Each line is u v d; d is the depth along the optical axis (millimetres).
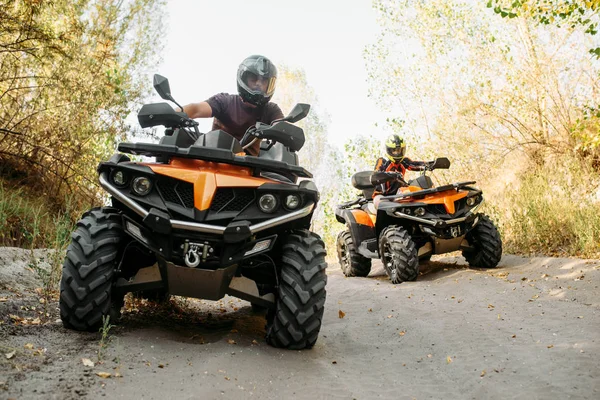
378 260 11109
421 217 7762
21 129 10094
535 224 9078
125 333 3732
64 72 9875
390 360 3844
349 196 14211
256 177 3879
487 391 3072
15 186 9453
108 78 10570
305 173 3998
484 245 7750
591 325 4301
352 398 2953
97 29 11367
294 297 3734
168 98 3947
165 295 5273
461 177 13281
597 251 7812
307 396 2914
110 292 3611
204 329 4391
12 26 9070
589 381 3080
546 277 6551
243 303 6445
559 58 11586
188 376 2957
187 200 3691
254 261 4008
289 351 3785
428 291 6414
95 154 10672
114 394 2566
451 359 3748
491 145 13203
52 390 2496
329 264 11961
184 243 3578
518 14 8469
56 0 10094
